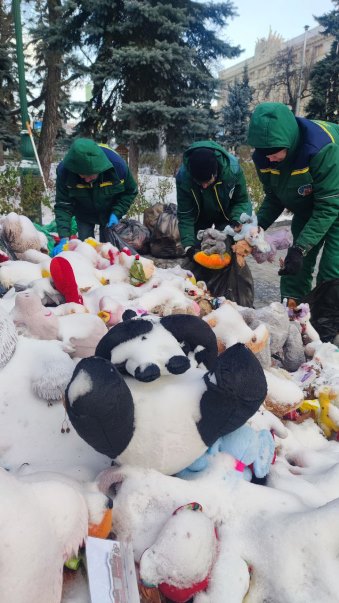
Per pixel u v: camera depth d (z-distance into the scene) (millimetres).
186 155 3756
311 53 44500
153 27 13539
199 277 3516
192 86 14328
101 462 1571
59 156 19359
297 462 1858
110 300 2441
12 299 2410
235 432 1485
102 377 1150
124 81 14102
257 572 1271
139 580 1226
